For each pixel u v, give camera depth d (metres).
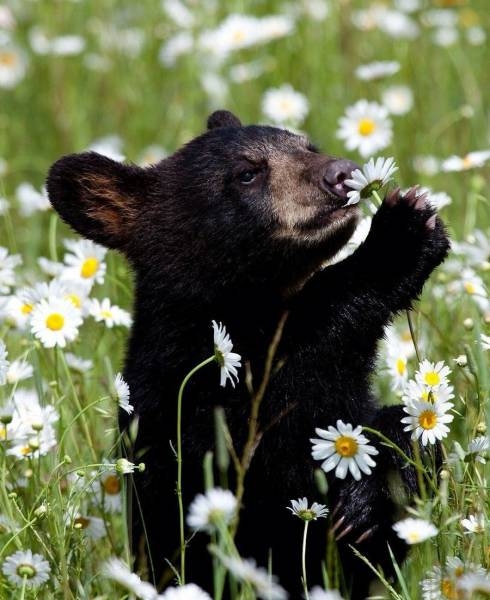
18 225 16.69
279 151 10.59
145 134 19.20
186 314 10.21
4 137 18.95
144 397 10.09
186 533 9.87
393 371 10.45
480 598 8.28
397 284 9.90
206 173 10.59
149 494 10.03
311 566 9.88
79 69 20.09
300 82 18.47
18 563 8.89
